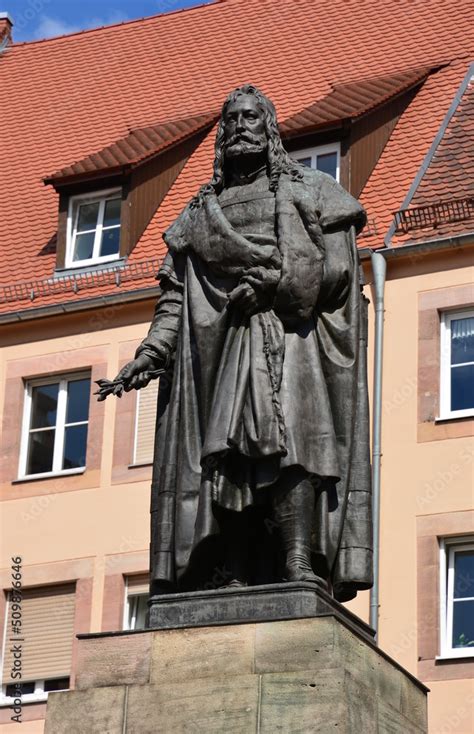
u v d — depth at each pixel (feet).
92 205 105.91
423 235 93.97
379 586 88.33
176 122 110.22
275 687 32.94
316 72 109.81
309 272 36.42
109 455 99.45
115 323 101.71
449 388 91.76
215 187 38.09
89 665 34.24
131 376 37.22
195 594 34.53
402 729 34.96
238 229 37.24
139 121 113.80
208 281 37.14
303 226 36.88
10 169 114.93
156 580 36.11
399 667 35.45
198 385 36.70
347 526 36.40
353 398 36.63
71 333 102.47
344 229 37.42
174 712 33.35
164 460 36.86
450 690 85.92
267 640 33.40
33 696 96.53
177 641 33.94
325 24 113.80
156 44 120.37
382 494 90.07
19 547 98.99
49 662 96.58
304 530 35.55
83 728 33.73
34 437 101.86
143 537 96.99
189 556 35.73
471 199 94.12
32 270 105.60
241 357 36.22
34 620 97.66
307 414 36.04
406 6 111.86
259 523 36.55
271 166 37.86
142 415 99.76
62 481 99.76
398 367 92.38
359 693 33.35
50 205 110.63
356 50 110.01
